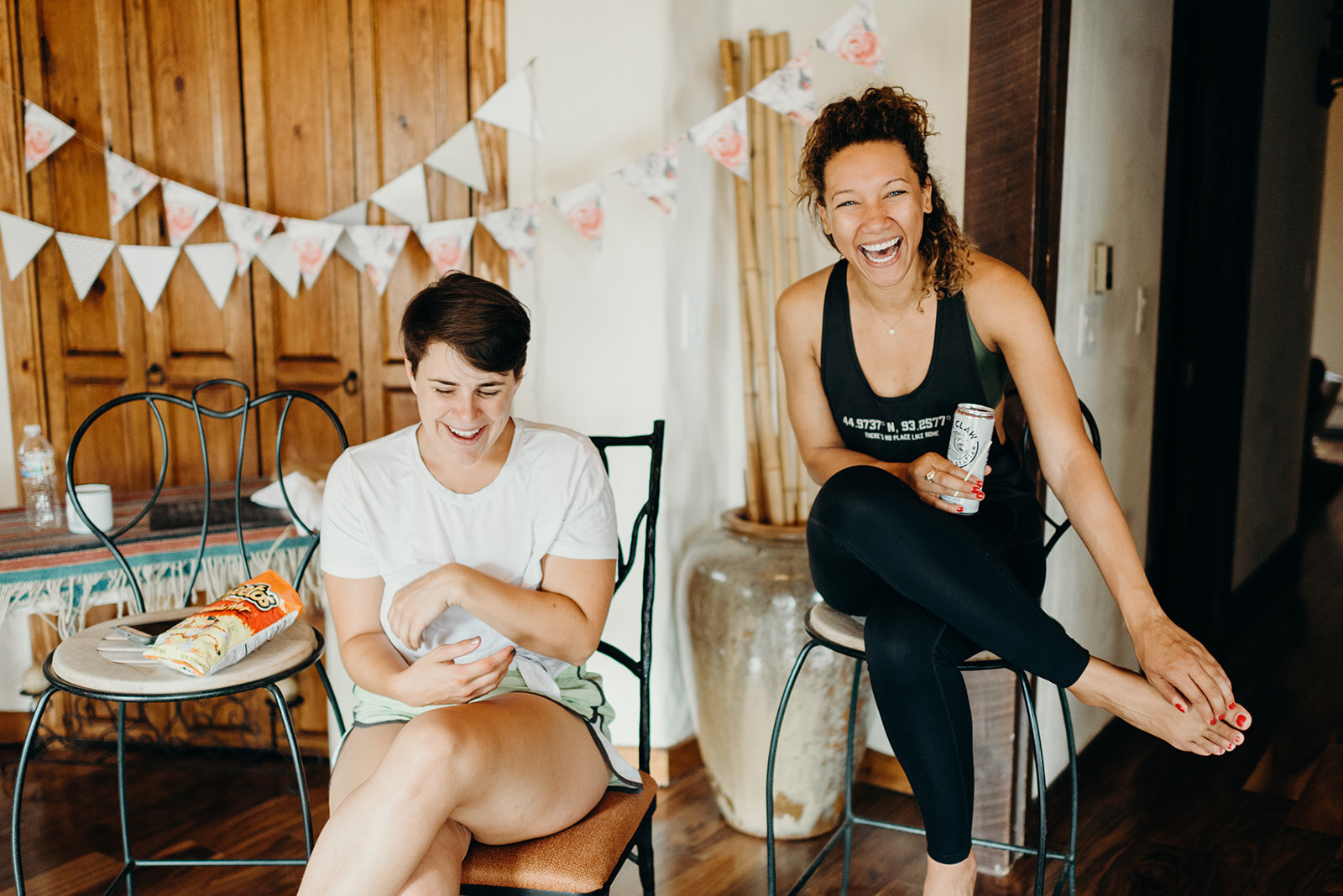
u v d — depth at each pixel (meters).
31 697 2.46
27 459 2.01
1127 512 2.57
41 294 2.41
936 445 1.49
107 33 2.35
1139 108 2.35
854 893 1.84
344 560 1.26
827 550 1.41
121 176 2.25
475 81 2.27
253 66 2.34
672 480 2.27
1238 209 2.85
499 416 1.19
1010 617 1.22
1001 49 1.76
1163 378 2.84
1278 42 3.02
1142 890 1.81
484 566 1.28
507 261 2.32
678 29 2.19
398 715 1.25
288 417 2.44
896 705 1.26
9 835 2.05
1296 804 2.13
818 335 1.52
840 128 1.36
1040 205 1.77
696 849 2.01
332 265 2.38
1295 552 4.27
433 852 1.06
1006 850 1.75
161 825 2.09
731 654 2.00
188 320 2.43
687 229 2.26
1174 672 1.16
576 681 1.34
